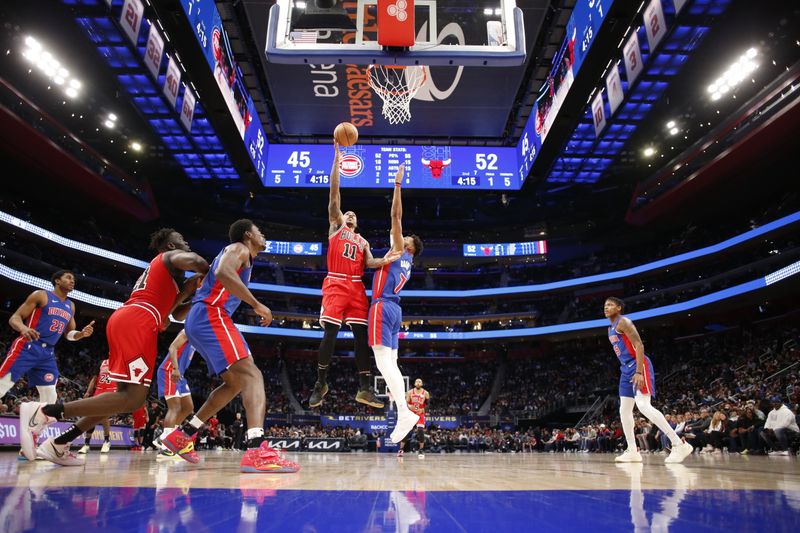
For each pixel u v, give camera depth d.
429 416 32.97
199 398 30.59
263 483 2.90
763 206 29.27
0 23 19.53
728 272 28.09
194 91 20.52
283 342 38.31
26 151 23.80
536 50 19.91
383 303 5.18
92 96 23.98
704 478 3.47
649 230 34.78
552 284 36.25
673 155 29.64
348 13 10.91
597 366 34.69
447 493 2.42
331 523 1.55
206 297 4.05
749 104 23.25
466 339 37.06
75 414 3.50
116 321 3.62
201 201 34.94
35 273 26.02
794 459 8.26
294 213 38.47
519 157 24.62
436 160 24.45
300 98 20.47
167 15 15.25
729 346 28.77
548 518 1.67
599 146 26.50
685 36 17.52
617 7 15.08
